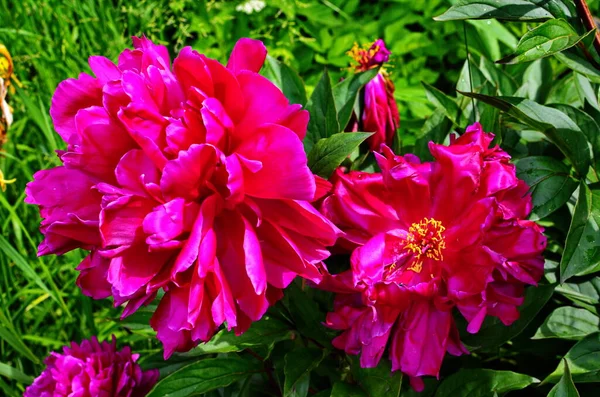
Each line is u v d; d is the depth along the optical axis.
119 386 0.67
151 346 0.93
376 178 0.54
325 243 0.50
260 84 0.50
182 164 0.48
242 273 0.50
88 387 0.69
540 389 0.61
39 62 1.11
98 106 0.52
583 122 0.58
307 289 0.60
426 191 0.55
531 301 0.56
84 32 1.24
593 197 0.55
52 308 1.01
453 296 0.52
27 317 1.00
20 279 1.02
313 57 1.41
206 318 0.49
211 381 0.58
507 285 0.54
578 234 0.53
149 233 0.48
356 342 0.53
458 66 1.35
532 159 0.58
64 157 0.50
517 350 0.61
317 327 0.58
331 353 0.60
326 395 0.58
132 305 0.50
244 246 0.49
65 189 0.51
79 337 0.90
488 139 0.55
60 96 0.52
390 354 0.54
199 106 0.50
